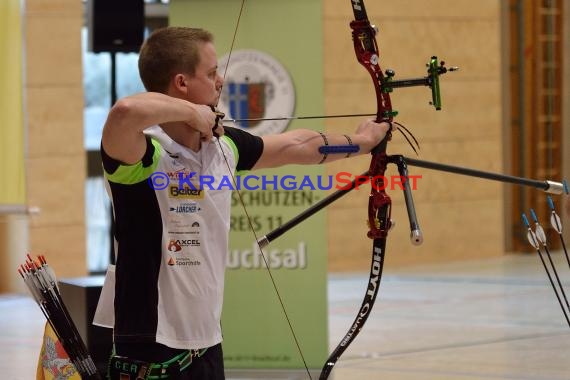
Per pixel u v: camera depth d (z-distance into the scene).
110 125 4.55
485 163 23.30
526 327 14.20
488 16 23.12
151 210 4.86
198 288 4.90
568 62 24.67
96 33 13.87
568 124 24.72
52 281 5.58
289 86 10.58
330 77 21.42
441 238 23.02
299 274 10.84
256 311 10.91
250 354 10.92
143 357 4.84
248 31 10.55
